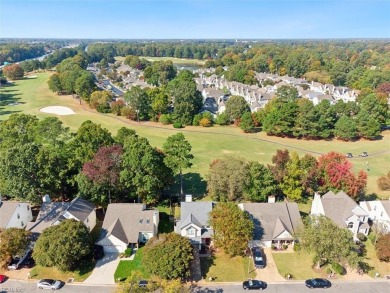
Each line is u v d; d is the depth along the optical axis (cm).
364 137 11438
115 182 6084
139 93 13038
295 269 4856
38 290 4350
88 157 6644
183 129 12281
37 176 5969
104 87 19400
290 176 6519
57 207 5641
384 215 5769
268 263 4984
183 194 7050
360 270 4809
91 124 7456
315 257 4916
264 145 10544
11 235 4716
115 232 5131
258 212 5569
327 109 11406
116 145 6550
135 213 5481
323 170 6744
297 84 18938
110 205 5591
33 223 5412
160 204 6606
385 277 4722
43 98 16225
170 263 4253
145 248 4650
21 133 7938
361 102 12988
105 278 4594
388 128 12612
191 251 4594
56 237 4525
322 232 4556
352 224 5581
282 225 5334
